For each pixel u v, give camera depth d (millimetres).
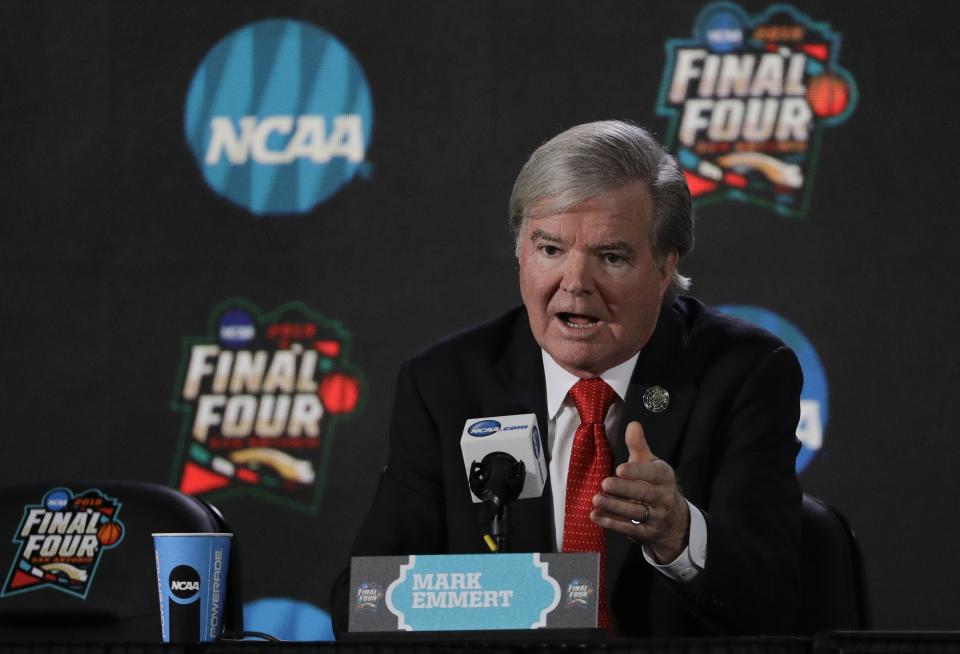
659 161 6461
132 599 7180
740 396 6707
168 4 14742
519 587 4582
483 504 5215
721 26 14023
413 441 7180
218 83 14641
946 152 13633
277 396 14344
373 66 14539
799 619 6871
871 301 13609
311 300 14414
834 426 13562
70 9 14820
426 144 14430
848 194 13719
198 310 14516
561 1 14312
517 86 14344
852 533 7141
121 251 14633
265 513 14219
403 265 14367
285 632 14023
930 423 13445
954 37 13695
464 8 14453
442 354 7352
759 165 13852
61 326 14625
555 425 6828
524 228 6453
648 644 3982
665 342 6875
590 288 6289
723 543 5570
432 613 4629
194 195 14609
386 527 6980
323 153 14531
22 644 4258
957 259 13555
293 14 14648
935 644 3789
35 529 7371
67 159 14781
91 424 14500
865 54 13789
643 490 5129
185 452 14383
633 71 14164
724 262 13812
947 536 13336
